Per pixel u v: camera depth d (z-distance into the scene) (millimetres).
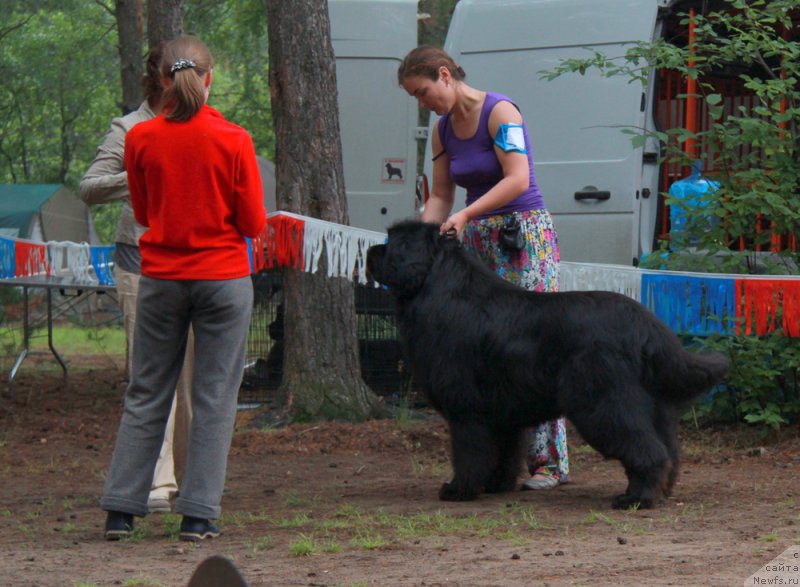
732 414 12570
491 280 8539
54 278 14555
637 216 13359
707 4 13258
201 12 35000
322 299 13656
